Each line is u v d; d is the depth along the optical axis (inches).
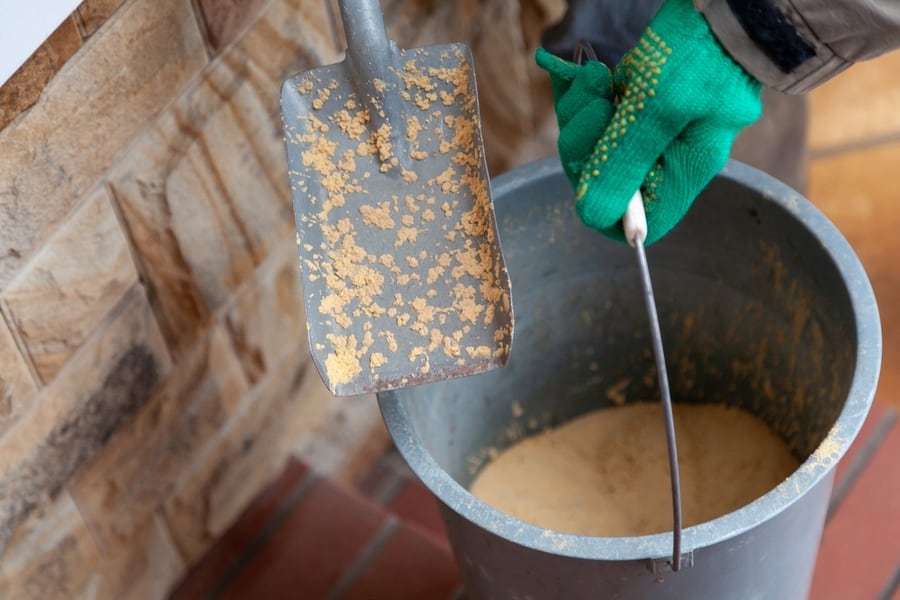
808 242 43.4
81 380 45.4
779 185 44.1
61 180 42.3
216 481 52.0
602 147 38.6
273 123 47.6
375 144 41.6
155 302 46.8
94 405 46.2
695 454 49.7
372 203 41.8
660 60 38.2
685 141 38.9
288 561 52.4
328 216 41.6
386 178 41.8
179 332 48.0
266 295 50.6
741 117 38.7
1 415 43.6
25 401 44.1
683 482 49.0
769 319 47.0
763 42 38.1
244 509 53.7
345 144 41.7
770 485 47.9
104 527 48.6
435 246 41.6
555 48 45.3
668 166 38.9
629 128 38.4
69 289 43.8
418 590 51.2
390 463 57.8
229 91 45.6
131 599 50.9
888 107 67.5
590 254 48.1
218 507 52.6
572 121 39.4
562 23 45.9
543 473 50.3
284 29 46.3
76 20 40.6
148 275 46.1
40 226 42.3
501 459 50.9
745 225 45.4
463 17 51.9
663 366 36.4
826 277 43.3
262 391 52.2
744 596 42.0
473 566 42.9
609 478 49.8
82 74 41.4
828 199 64.8
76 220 43.2
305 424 54.8
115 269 44.9
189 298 47.7
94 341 45.4
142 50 42.5
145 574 51.0
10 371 43.3
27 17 38.6
